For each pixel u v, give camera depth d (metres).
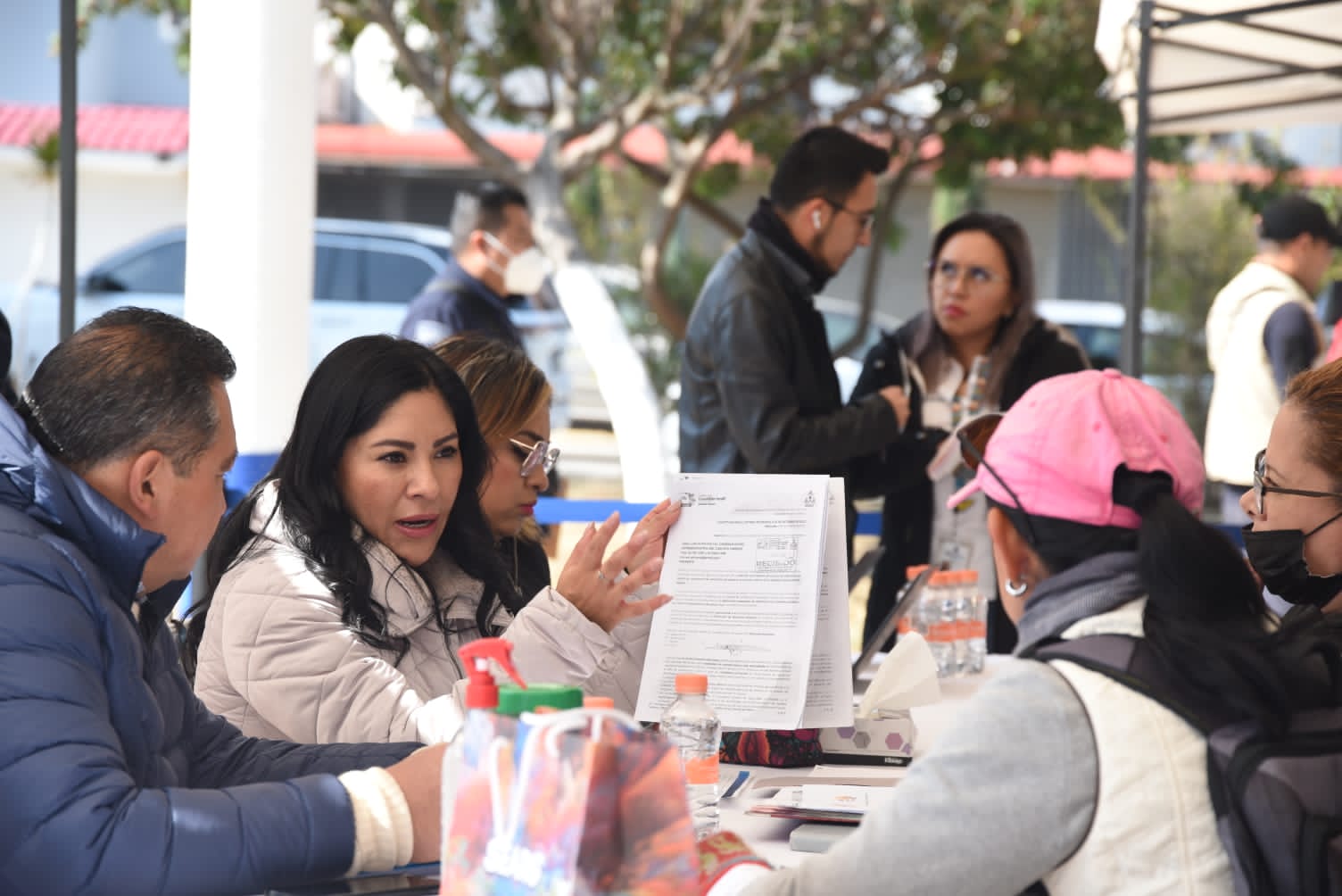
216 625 2.55
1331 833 1.45
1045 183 16.08
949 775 1.52
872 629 4.54
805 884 1.55
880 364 4.63
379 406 2.57
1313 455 2.17
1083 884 1.50
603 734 1.37
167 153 14.65
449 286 6.03
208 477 1.93
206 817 1.75
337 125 16.23
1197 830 1.48
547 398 3.21
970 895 1.50
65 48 4.46
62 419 1.87
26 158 14.59
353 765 2.26
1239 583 1.53
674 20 9.72
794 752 2.53
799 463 4.08
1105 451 1.61
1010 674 1.56
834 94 13.88
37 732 1.70
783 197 4.22
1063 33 10.09
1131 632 1.56
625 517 4.61
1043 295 16.17
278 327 4.62
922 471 4.41
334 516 2.57
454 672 2.65
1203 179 14.50
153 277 12.40
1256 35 5.05
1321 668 1.57
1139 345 5.38
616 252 14.73
